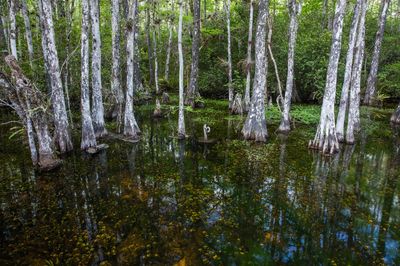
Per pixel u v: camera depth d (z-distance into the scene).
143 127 16.70
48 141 10.02
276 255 5.62
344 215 7.05
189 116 19.56
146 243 5.95
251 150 12.19
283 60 21.73
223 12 26.48
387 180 9.11
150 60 31.44
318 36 20.95
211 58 27.30
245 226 6.60
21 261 5.42
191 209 7.32
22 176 9.38
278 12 25.27
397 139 14.09
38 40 17.78
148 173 9.73
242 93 23.22
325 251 5.75
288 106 15.02
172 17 25.31
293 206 7.48
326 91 11.64
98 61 13.83
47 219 6.84
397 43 25.47
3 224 6.66
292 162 10.70
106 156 11.52
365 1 12.47
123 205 7.53
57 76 11.00
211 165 10.46
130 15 13.51
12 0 14.33
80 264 5.32
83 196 8.02
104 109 18.86
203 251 5.71
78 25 21.00
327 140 11.73
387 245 5.93
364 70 24.95
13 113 19.11
